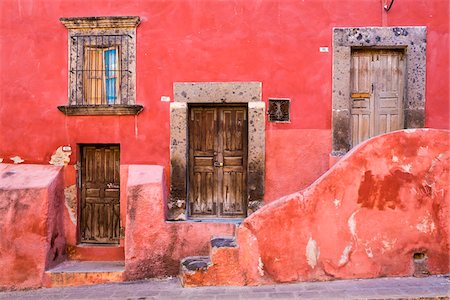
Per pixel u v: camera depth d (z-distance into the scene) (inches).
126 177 262.5
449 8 255.9
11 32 266.2
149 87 262.8
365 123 264.8
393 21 257.1
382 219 211.0
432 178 212.1
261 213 211.0
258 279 209.3
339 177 211.3
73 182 263.4
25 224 236.4
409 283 200.7
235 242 218.1
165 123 262.5
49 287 232.5
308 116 258.5
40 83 266.7
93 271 234.7
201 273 211.0
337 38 257.1
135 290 212.8
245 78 260.1
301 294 190.9
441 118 255.6
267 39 259.4
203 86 260.2
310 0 259.0
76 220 264.1
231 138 266.7
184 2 261.7
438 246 211.8
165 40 262.5
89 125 263.9
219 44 260.8
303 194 211.9
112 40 264.5
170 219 258.7
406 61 258.5
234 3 260.5
